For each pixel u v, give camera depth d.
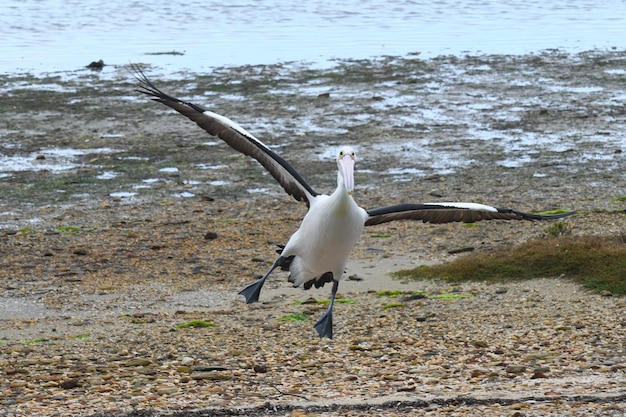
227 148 24.89
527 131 26.22
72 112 28.16
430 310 14.18
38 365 11.94
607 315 13.42
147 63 35.16
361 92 30.72
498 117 27.70
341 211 9.91
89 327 13.84
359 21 45.22
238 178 22.48
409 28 43.12
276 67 34.47
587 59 35.69
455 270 15.98
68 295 15.45
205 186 21.88
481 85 31.61
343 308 14.52
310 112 28.28
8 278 16.27
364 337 13.01
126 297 15.40
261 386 10.74
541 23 44.62
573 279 15.12
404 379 10.90
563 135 25.77
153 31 42.34
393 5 50.38
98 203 20.58
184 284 16.06
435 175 22.44
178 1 51.03
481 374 10.98
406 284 15.84
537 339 12.55
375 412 9.50
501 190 21.22
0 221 19.36
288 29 42.78
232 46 38.59
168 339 13.12
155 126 26.83
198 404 9.93
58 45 38.72
